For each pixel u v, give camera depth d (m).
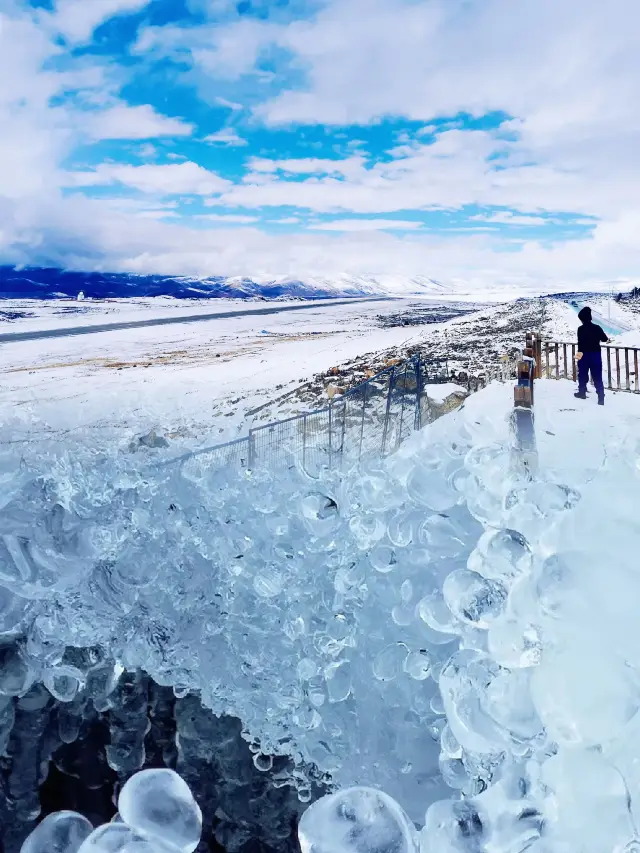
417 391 9.06
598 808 1.60
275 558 3.59
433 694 2.86
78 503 3.88
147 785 1.96
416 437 6.67
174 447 6.31
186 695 3.28
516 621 1.93
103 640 3.48
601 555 1.98
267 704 3.16
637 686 1.64
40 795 2.77
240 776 2.90
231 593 3.54
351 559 3.46
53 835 2.08
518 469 3.55
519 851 1.65
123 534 3.68
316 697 3.11
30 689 3.25
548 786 1.73
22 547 3.46
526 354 13.88
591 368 10.12
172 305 87.81
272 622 3.38
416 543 3.37
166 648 3.45
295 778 2.89
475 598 2.21
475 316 51.00
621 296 77.88
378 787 2.75
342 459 6.40
